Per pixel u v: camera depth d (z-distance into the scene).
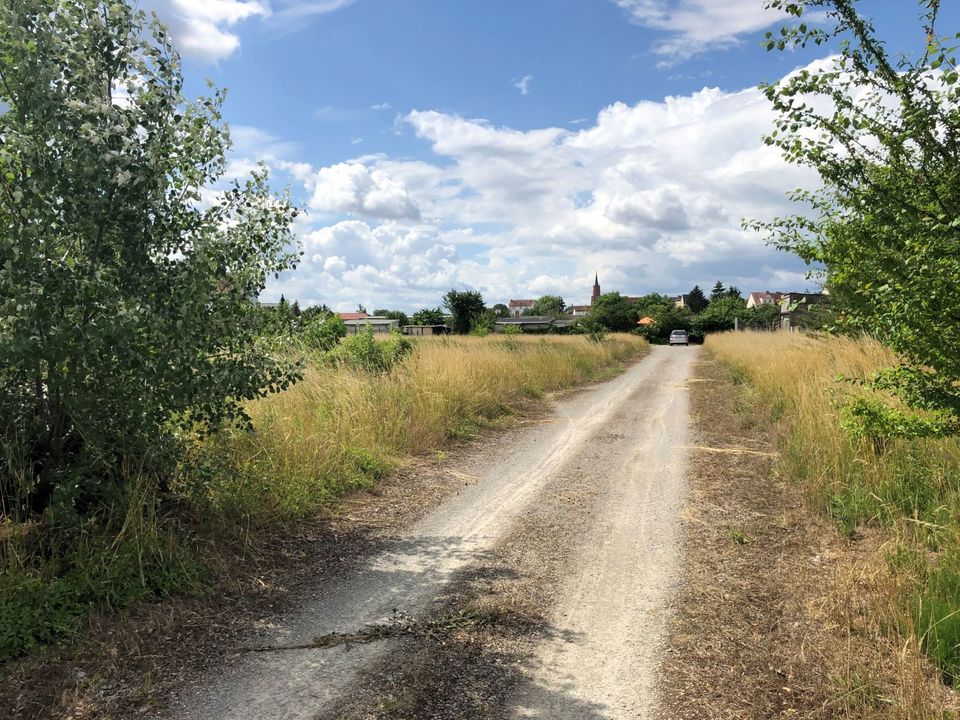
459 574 4.49
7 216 3.64
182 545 4.24
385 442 8.11
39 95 3.56
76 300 3.56
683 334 55.16
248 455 5.81
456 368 11.81
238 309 4.38
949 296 3.73
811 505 5.73
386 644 3.47
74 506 3.96
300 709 2.87
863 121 3.93
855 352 9.27
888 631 3.48
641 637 3.58
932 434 4.98
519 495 6.54
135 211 3.84
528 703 2.95
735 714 2.87
